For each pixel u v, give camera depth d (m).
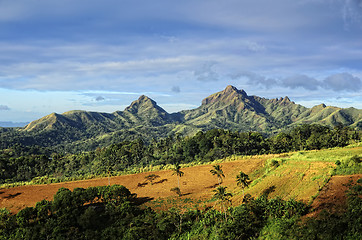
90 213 62.94
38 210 64.50
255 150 156.25
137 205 79.25
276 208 47.72
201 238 51.44
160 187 96.00
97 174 129.38
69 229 59.50
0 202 87.44
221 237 46.59
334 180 51.88
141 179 108.19
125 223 63.66
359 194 41.12
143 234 57.53
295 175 65.19
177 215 60.44
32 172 155.75
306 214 43.72
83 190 74.56
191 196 81.62
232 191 76.94
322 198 46.34
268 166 87.00
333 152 81.06
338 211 39.31
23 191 98.44
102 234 59.34
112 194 73.69
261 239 43.78
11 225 61.69
